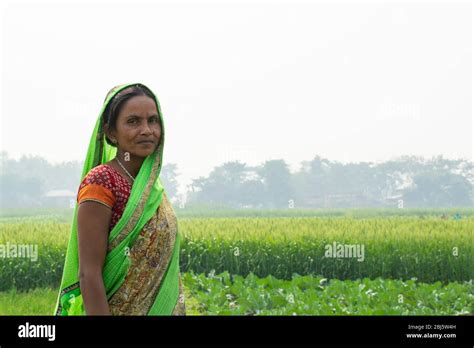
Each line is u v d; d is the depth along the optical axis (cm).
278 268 1270
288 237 1325
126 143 267
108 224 258
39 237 1280
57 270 1212
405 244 1282
